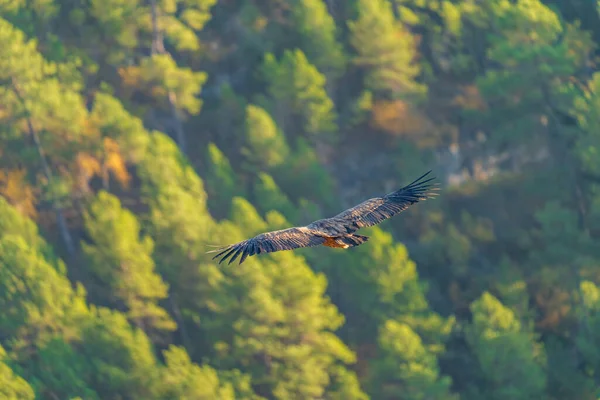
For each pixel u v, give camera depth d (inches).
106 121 1945.1
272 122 1982.0
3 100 1936.5
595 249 1907.0
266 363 1524.4
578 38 2171.5
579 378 1784.0
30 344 1565.0
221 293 1560.0
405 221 2037.4
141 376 1453.0
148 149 1940.2
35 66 1980.8
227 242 1612.9
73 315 1545.3
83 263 1931.6
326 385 1583.4
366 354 1755.7
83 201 1996.8
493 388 1734.7
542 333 1889.8
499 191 2085.4
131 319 1728.6
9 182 1936.5
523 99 2091.5
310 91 2096.5
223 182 1950.1
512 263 1991.9
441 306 1932.8
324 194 1978.3
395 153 2187.5
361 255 1724.9
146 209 2026.3
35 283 1550.2
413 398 1553.9
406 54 2186.3
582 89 2081.7
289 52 2105.1
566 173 2041.1
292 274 1494.8
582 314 1787.6
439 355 1809.8
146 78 2202.3
